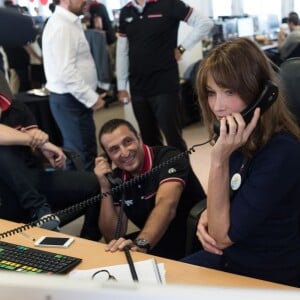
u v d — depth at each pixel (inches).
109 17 261.9
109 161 79.0
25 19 71.4
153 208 74.4
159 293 17.9
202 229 53.0
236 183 49.6
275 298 17.0
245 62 46.6
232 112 47.5
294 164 47.3
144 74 139.7
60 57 128.1
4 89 96.2
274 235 49.6
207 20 139.6
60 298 18.9
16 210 95.2
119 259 51.7
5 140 90.3
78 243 56.6
